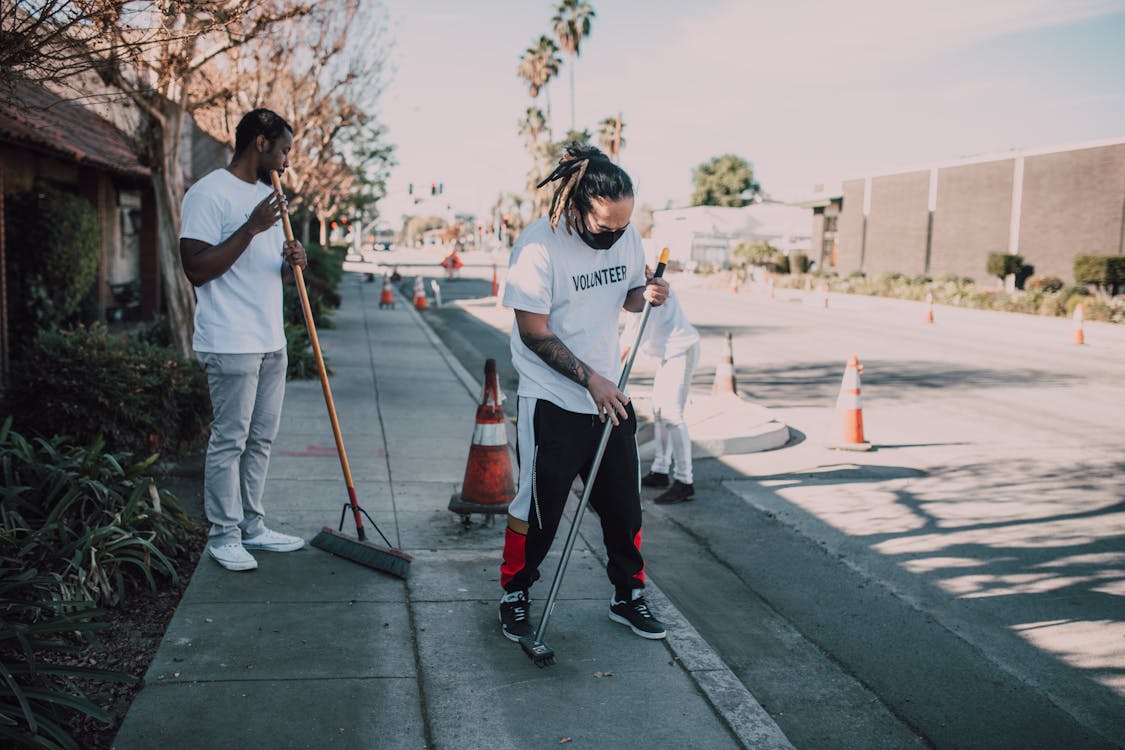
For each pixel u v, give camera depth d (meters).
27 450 4.43
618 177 3.39
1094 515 6.25
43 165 12.43
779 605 4.62
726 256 55.59
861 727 3.42
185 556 4.46
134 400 5.87
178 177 8.09
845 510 6.31
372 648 3.57
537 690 3.32
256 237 4.13
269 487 5.84
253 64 13.12
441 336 18.25
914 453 8.12
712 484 6.95
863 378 12.95
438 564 4.52
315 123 14.80
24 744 2.66
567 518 5.57
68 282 11.52
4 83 3.69
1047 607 4.63
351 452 7.00
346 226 43.84
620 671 3.50
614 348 3.75
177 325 8.17
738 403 9.59
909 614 4.52
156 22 5.18
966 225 34.88
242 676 3.29
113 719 2.98
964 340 18.77
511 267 3.54
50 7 3.37
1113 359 15.73
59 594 3.52
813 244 47.66
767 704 3.57
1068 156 30.23
